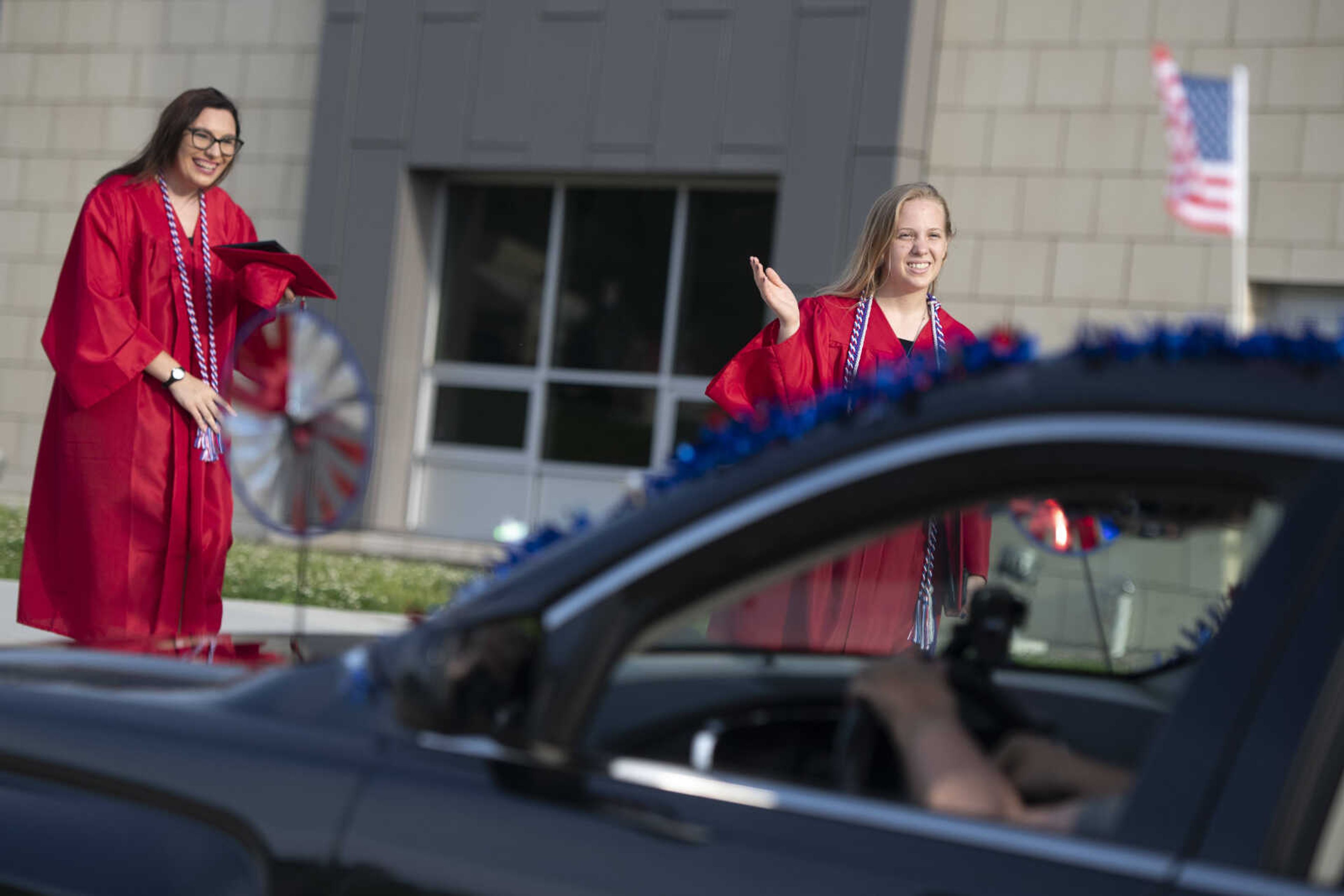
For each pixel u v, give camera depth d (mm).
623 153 17141
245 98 19172
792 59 16406
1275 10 15219
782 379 6172
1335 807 2068
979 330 16156
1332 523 2035
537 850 2328
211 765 2637
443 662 2502
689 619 2455
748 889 2195
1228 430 2109
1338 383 2090
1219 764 2066
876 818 2258
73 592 7363
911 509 2299
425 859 2387
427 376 18562
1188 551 2656
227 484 7473
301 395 6441
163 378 7145
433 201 18484
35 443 20281
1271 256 15250
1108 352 2271
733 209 17328
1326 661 2027
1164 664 2814
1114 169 15750
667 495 2496
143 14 19734
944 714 2539
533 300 18188
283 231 18953
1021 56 16062
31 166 20281
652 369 17688
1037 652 2971
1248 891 1982
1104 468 2176
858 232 16156
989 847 2162
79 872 2648
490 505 18297
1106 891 2051
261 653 3520
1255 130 15312
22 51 20312
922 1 16000
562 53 17375
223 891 2520
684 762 2432
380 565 14742
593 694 2445
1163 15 15609
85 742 2779
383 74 18109
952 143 16297
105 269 7203
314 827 2488
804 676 2721
